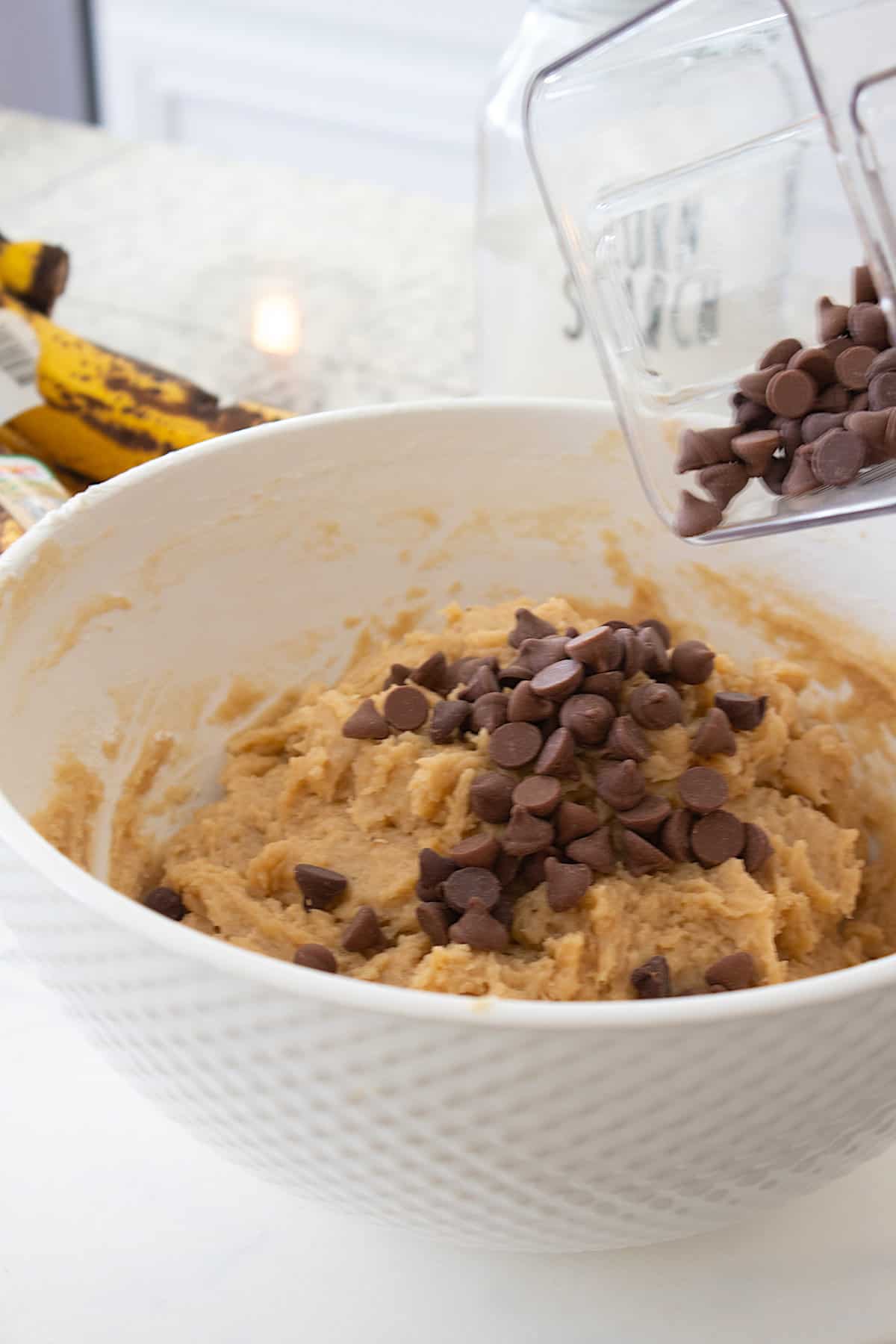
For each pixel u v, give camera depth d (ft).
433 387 2.59
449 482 1.95
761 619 1.96
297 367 2.60
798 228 1.93
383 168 4.89
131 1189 1.65
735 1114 1.45
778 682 1.90
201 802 1.91
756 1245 1.64
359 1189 1.51
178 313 2.73
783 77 1.87
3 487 2.05
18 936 1.55
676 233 1.87
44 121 3.56
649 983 1.69
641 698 1.76
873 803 1.91
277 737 1.91
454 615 1.94
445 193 4.84
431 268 3.03
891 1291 1.61
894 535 1.86
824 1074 1.45
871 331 1.67
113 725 1.82
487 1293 1.61
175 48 4.84
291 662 1.96
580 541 1.98
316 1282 1.61
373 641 1.99
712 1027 1.39
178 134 5.06
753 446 1.71
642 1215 1.51
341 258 3.03
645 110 1.90
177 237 3.05
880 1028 1.44
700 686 1.84
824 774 1.87
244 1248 1.62
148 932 1.42
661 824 1.75
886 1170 1.68
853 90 1.54
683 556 1.96
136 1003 1.47
